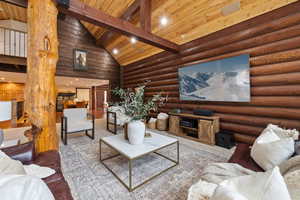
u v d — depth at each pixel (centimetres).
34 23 191
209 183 106
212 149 269
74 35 518
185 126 343
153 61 489
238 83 277
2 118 140
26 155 131
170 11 315
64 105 870
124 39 481
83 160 223
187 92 370
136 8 341
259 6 242
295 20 217
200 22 312
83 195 147
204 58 337
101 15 234
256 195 61
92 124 336
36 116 188
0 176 64
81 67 530
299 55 213
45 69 193
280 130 156
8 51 389
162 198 144
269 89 245
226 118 304
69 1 204
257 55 257
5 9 401
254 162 142
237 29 281
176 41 386
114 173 186
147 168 200
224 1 259
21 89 774
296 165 97
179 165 209
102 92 1061
